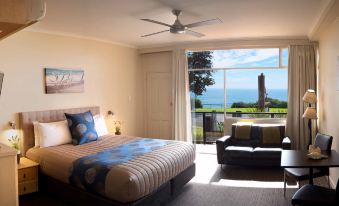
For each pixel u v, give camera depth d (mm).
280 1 3338
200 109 6664
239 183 4363
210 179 4582
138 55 6906
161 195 3410
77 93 5293
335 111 3879
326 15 3488
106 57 5934
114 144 4410
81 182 3307
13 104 4324
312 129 5457
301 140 5527
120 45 6301
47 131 4332
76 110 5184
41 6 1361
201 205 3564
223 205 3555
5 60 4230
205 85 6559
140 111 7000
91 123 4758
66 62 5094
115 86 6176
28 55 4508
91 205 3238
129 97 6598
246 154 4863
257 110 6242
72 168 3459
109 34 5246
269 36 5477
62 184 3645
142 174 3057
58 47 4957
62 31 4898
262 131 5402
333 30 3926
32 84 4562
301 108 5543
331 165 2900
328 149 3576
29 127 4449
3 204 2203
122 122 6371
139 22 4328
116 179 2961
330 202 2504
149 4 3436
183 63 6383
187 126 6418
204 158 5984
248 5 3498
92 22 4301
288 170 3594
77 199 3434
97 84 5719
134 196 2912
